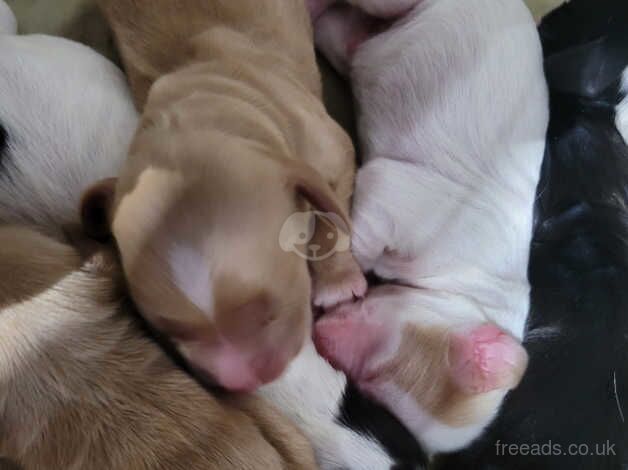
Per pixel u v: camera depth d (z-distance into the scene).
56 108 0.23
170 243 0.18
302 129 0.23
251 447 0.20
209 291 0.18
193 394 0.20
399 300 0.24
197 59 0.24
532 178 0.26
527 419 0.24
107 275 0.20
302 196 0.20
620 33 0.26
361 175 0.26
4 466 0.20
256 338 0.19
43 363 0.19
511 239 0.25
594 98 0.26
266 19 0.25
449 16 0.26
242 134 0.20
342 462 0.22
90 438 0.19
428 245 0.25
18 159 0.22
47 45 0.24
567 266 0.25
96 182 0.20
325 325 0.24
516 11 0.26
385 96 0.27
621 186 0.26
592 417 0.24
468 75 0.25
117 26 0.25
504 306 0.25
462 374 0.23
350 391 0.23
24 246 0.20
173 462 0.19
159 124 0.20
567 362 0.25
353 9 0.28
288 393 0.22
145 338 0.20
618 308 0.25
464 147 0.26
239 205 0.18
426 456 0.23
